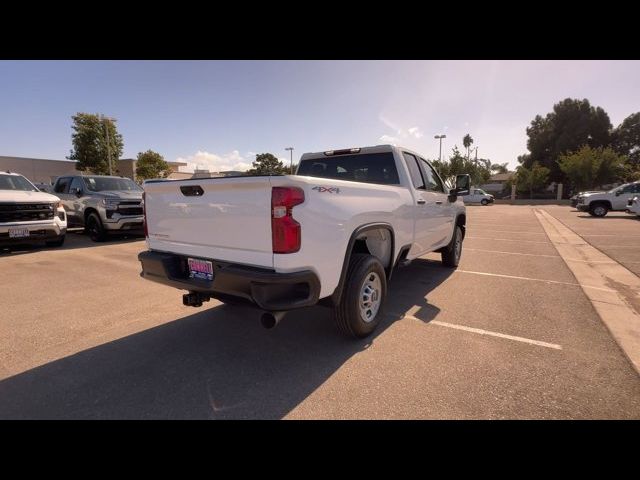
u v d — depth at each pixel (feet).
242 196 8.98
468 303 15.05
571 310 14.07
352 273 10.68
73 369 9.76
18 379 9.27
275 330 12.28
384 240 12.82
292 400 8.28
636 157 161.58
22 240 25.96
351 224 10.10
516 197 154.10
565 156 141.69
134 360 10.24
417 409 7.89
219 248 9.71
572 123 158.30
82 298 15.97
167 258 10.81
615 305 14.67
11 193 26.37
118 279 19.29
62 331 12.35
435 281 18.72
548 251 28.25
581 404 8.01
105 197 31.89
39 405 8.18
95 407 8.09
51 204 28.04
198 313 14.02
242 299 9.57
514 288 17.31
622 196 61.31
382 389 8.66
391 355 10.39
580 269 21.54
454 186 20.38
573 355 10.27
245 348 10.94
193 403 8.21
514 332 11.96
